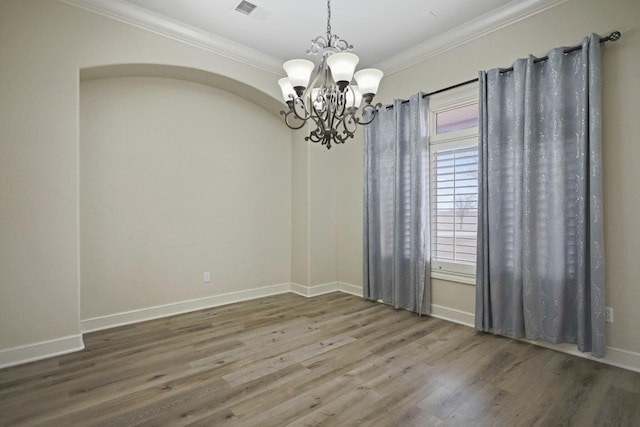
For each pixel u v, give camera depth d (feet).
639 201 7.71
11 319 8.04
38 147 8.34
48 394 6.78
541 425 5.85
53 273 8.56
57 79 8.63
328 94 7.30
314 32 11.07
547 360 8.36
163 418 6.01
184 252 12.29
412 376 7.54
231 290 13.60
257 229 14.39
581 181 8.17
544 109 8.95
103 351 8.84
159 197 11.72
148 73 11.12
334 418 6.01
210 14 10.03
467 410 6.28
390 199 13.16
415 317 11.76
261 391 6.90
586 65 8.05
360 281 14.74
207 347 9.12
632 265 7.81
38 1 8.41
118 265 10.90
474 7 9.64
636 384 7.18
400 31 10.96
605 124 8.12
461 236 11.14
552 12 9.00
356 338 9.80
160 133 11.74
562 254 8.54
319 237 15.07
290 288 15.57
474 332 10.31
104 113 10.65
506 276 9.84
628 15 7.81
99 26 9.35
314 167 14.85
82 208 10.26
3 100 7.91
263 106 14.35
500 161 9.84
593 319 7.97
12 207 8.04
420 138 11.83
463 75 11.02
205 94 12.79
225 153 13.35
